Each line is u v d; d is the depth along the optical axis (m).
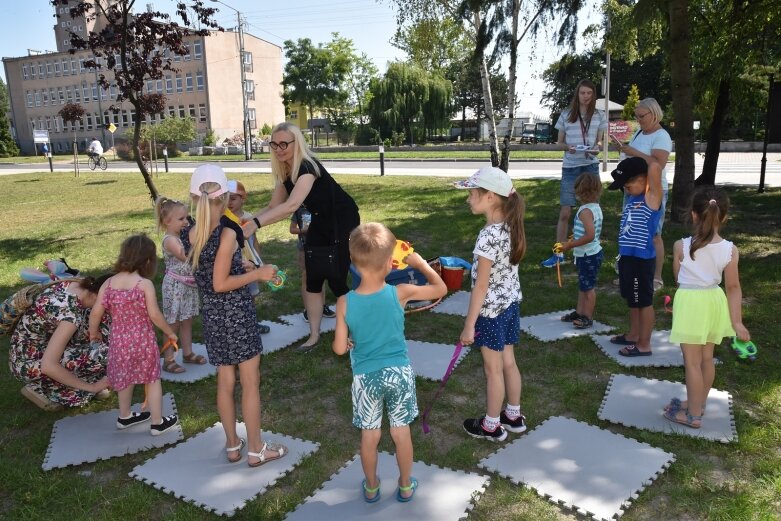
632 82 43.09
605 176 16.42
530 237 8.66
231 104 54.75
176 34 8.81
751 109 12.94
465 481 2.94
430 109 44.44
